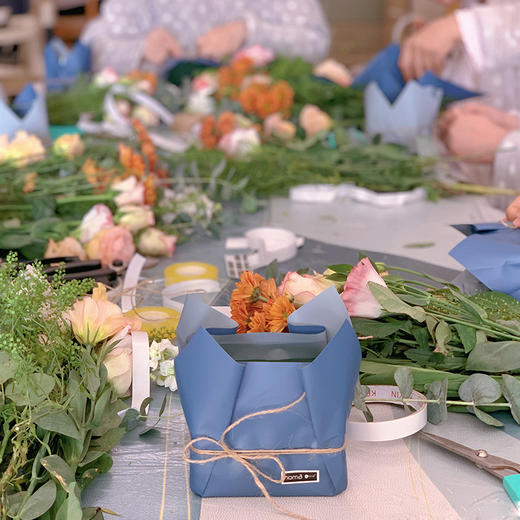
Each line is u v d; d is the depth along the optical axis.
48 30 4.65
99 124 1.97
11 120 1.54
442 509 0.65
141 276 1.18
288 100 1.89
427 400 0.75
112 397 0.73
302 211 1.56
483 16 2.09
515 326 0.81
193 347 0.65
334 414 0.64
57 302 0.76
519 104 2.16
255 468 0.64
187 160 1.62
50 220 1.20
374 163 1.67
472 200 1.61
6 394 0.68
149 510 0.65
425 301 0.81
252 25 2.74
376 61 2.17
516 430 0.77
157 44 2.64
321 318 0.70
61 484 0.61
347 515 0.64
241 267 1.16
